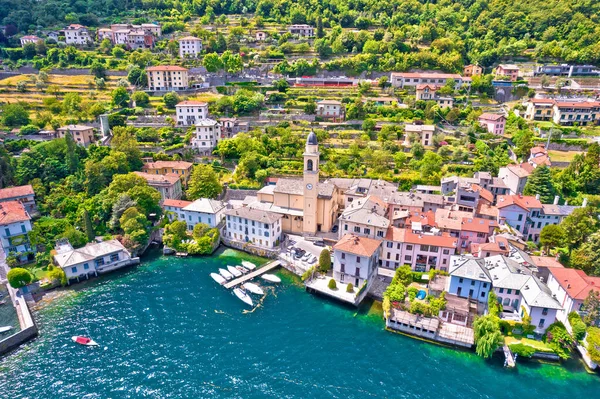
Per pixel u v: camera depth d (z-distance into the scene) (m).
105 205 126.44
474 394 72.81
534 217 117.31
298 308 96.12
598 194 128.75
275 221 120.81
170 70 199.88
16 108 174.75
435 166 142.75
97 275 108.56
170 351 81.62
